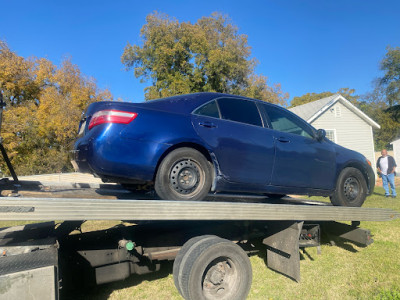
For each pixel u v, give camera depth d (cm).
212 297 333
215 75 2808
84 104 2603
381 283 411
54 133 2336
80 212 264
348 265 477
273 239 434
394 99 4750
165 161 337
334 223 557
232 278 351
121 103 335
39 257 278
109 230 370
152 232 387
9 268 252
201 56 2748
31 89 2653
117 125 320
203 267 325
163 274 445
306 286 405
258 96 2947
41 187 445
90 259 352
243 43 2953
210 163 375
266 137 420
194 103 388
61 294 331
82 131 359
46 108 2372
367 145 2330
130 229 377
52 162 2208
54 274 259
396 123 4547
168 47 2745
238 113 420
